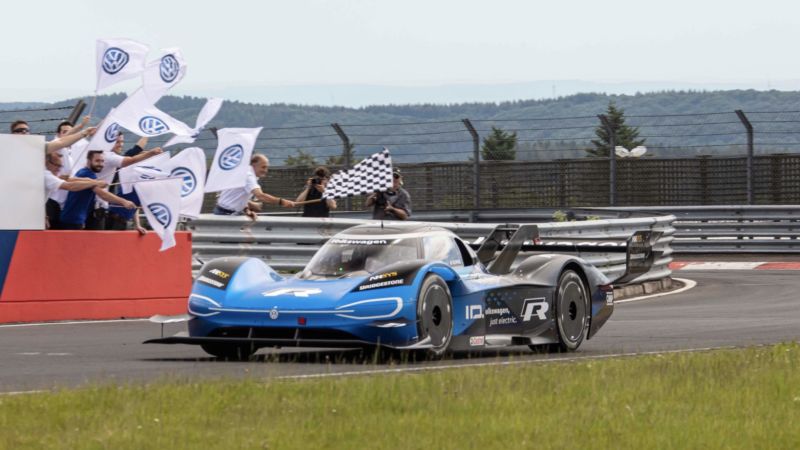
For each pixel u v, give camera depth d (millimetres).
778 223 53875
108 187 28766
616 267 38688
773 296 36094
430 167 58750
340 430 11906
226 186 31656
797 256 53188
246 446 11172
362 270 19734
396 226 20797
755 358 18391
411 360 19578
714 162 56062
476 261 21266
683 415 13375
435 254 20312
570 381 15648
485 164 57750
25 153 26438
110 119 28797
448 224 37812
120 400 13508
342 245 20359
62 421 12281
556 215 48656
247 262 20266
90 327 25766
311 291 19016
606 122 56625
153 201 27750
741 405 14203
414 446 11305
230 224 32375
